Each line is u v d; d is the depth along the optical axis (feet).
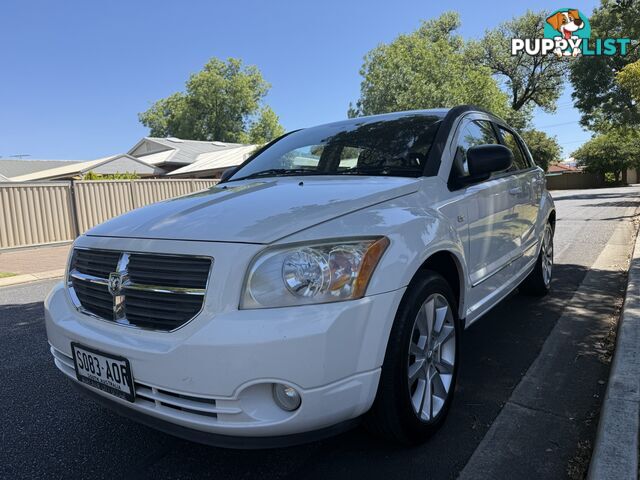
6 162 126.31
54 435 9.25
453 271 9.23
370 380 6.76
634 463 6.83
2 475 8.00
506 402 9.61
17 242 42.88
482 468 7.54
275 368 6.11
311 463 7.88
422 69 91.91
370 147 11.01
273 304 6.34
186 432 6.62
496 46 118.42
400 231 7.42
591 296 16.83
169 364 6.40
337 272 6.56
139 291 7.02
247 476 7.66
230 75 185.16
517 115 117.19
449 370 8.85
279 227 6.82
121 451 8.61
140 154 121.19
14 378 12.25
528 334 13.35
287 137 13.73
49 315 8.38
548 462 7.62
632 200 64.90
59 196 45.55
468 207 9.89
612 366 9.91
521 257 13.57
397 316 7.27
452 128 10.82
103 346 7.08
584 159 153.99
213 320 6.33
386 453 8.02
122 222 8.53
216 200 8.74
